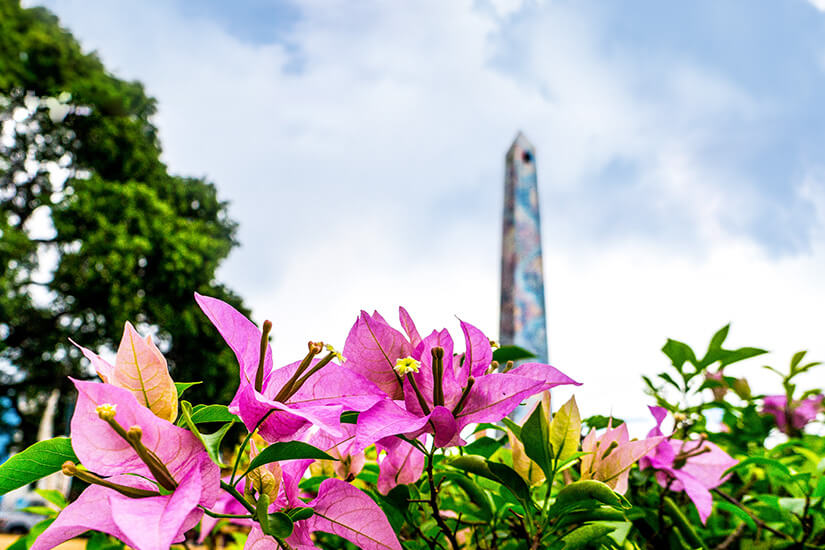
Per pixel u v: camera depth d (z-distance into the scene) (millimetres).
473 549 1276
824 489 1252
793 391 1861
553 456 1010
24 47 18781
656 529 1316
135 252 17812
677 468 1303
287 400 784
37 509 1528
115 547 1397
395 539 802
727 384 1816
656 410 1345
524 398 814
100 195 18172
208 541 1707
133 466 691
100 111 20328
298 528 816
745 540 1425
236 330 748
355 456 1119
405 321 892
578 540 941
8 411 18266
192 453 696
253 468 718
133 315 18109
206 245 19844
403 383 853
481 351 896
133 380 723
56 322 18312
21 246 17141
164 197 20875
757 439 1842
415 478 1095
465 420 830
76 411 661
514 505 1127
